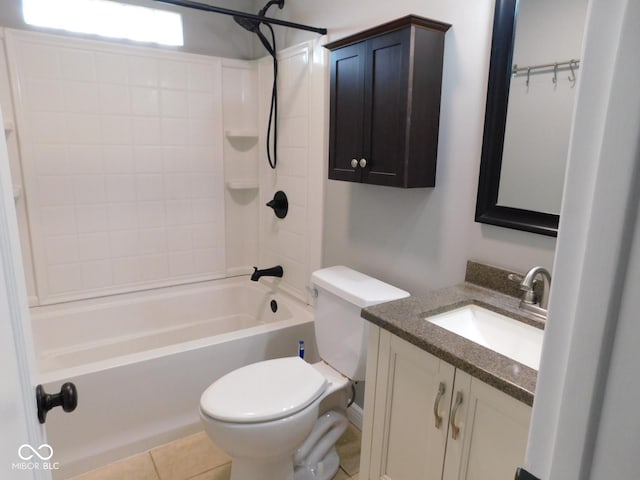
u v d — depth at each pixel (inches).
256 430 55.4
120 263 103.1
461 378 43.0
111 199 99.7
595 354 14.5
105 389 71.0
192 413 80.3
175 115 104.1
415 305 54.3
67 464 69.5
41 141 90.0
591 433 14.9
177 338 109.6
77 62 91.1
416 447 50.1
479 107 57.6
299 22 92.6
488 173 56.7
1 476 19.3
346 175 70.6
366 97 64.6
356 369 66.4
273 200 105.7
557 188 50.3
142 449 76.0
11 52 84.4
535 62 50.7
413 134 59.8
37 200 91.4
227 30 109.5
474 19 56.7
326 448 72.7
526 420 37.5
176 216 108.6
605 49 13.7
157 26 100.3
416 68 57.9
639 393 13.4
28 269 93.0
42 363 90.7
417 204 68.8
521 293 55.1
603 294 14.1
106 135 96.7
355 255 83.1
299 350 85.9
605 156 13.7
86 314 98.2
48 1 87.4
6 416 20.7
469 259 61.5
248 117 114.3
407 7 66.2
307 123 92.0
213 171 112.0
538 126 51.3
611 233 13.7
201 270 114.7
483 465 42.3
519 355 50.5
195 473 71.7
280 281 109.1
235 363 83.8
